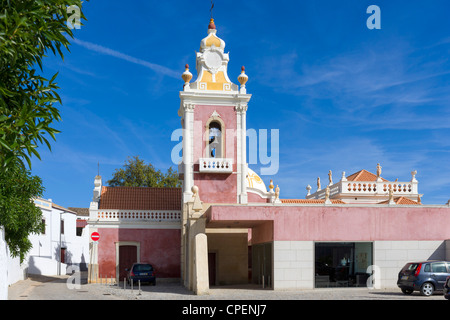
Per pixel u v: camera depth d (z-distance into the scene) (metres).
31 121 9.75
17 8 9.60
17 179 25.48
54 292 25.44
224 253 32.47
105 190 37.97
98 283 33.53
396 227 25.30
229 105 33.75
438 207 25.62
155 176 59.50
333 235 24.88
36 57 10.72
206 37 34.81
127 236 35.19
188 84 33.50
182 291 25.14
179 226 35.72
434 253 25.33
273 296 21.19
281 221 24.67
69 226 53.84
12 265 31.19
